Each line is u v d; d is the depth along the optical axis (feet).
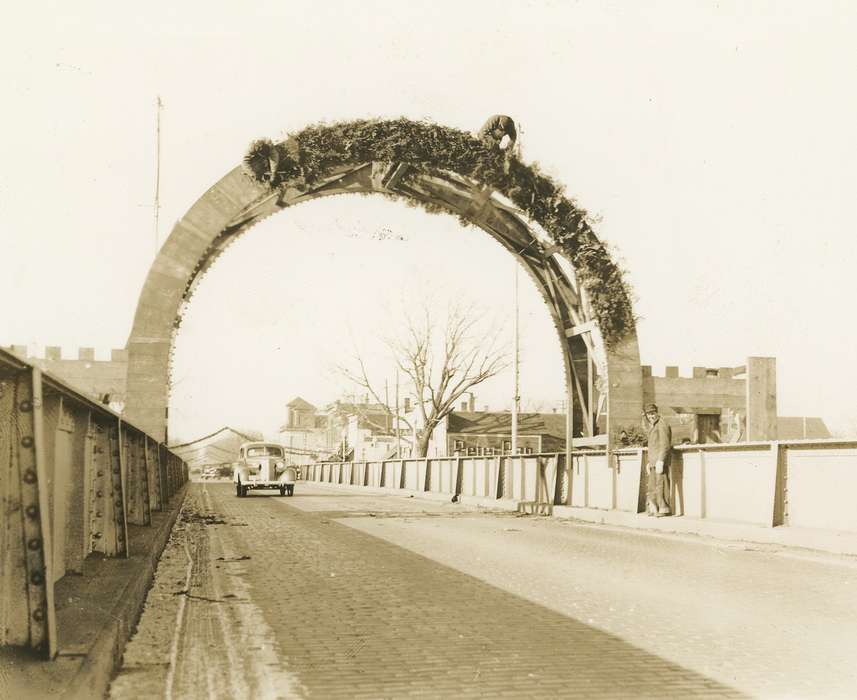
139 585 20.52
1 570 11.68
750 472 42.19
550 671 15.83
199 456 292.81
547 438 209.87
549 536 43.83
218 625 20.02
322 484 179.63
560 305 69.00
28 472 12.01
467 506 76.84
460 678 15.30
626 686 14.80
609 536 43.91
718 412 63.98
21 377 11.99
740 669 16.03
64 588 18.22
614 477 55.52
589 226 63.57
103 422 25.13
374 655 17.07
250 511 66.08
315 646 17.88
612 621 20.68
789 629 19.81
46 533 12.12
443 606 22.71
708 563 32.27
